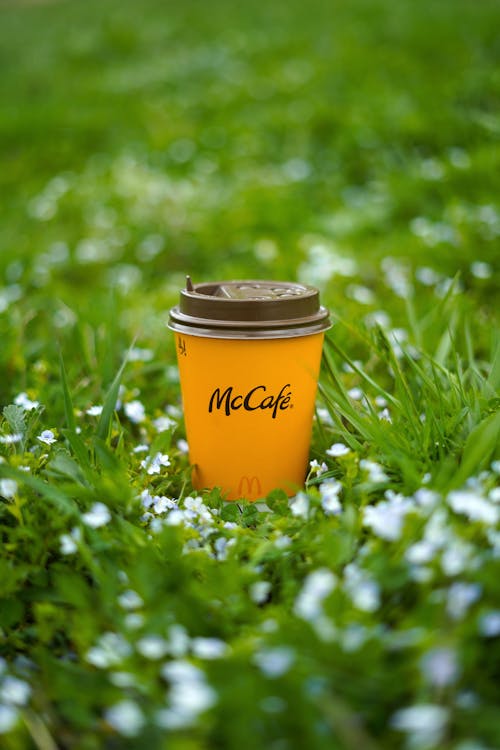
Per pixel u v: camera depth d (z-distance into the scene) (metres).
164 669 0.39
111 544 0.45
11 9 3.88
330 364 0.58
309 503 0.47
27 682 0.42
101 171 1.42
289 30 2.24
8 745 0.39
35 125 1.68
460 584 0.40
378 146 1.28
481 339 0.69
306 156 1.35
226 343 0.52
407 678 0.38
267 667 0.37
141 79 2.01
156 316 0.82
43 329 0.78
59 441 0.57
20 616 0.45
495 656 0.39
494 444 0.48
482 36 1.74
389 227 1.02
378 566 0.41
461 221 0.87
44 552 0.47
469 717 0.37
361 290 0.81
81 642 0.42
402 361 0.67
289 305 0.52
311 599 0.40
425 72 1.60
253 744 0.36
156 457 0.54
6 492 0.47
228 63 2.02
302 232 1.05
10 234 1.17
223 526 0.48
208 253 1.07
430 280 0.80
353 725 0.37
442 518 0.43
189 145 1.51
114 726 0.39
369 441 0.53
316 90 1.65
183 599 0.42
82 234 1.15
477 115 1.18
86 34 2.59
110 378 0.65
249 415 0.54
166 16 2.75
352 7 2.34
